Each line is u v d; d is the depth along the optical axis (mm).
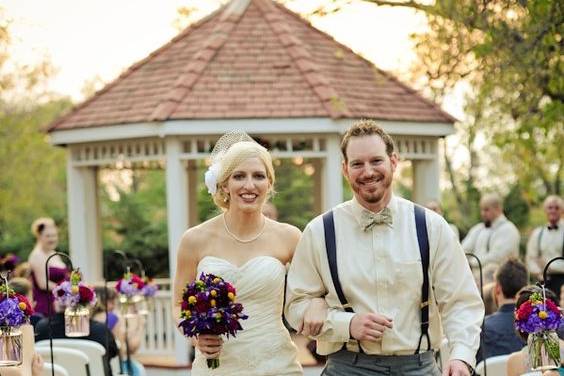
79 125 14320
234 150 6102
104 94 14828
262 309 6133
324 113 13375
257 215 6254
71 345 8438
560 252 13055
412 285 5273
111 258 20797
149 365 13797
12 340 6156
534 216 28797
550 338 5680
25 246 25219
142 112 13789
